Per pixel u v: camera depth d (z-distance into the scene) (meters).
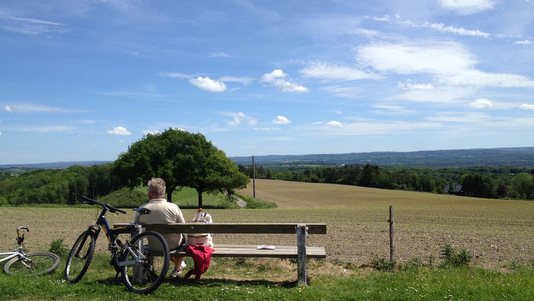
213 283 6.18
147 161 53.09
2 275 6.16
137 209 6.15
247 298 5.16
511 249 14.92
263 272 7.83
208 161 56.16
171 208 6.29
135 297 5.18
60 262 7.45
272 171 149.75
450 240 17.22
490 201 70.88
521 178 108.94
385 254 12.98
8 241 15.54
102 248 12.56
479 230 22.64
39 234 18.08
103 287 5.54
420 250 14.14
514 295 5.43
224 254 6.44
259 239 16.05
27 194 71.56
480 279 6.94
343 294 5.43
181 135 56.22
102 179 77.38
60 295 5.20
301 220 30.36
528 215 40.97
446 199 79.00
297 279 6.56
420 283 6.30
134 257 5.77
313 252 6.46
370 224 25.27
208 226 6.10
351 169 126.88
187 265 8.06
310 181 136.38
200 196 58.03
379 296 5.27
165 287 5.52
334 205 68.06
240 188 61.41
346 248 14.26
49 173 85.25
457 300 5.12
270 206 63.94
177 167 53.44
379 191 99.06
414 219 34.31
